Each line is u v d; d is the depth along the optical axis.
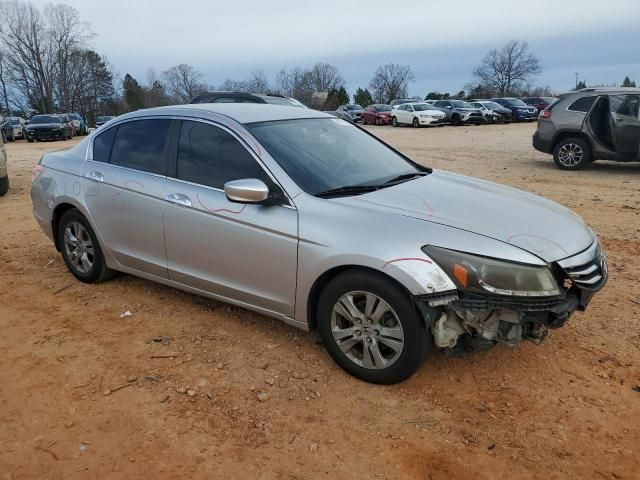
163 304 4.67
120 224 4.57
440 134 25.94
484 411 3.19
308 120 4.48
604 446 2.90
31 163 15.52
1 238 6.84
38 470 2.78
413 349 3.20
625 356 3.76
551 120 12.27
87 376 3.60
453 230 3.21
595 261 3.41
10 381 3.55
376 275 3.24
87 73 85.94
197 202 3.99
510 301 3.06
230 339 4.04
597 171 11.96
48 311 4.60
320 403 3.28
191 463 2.81
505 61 92.38
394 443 2.94
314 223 3.45
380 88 96.88
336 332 3.50
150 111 4.61
